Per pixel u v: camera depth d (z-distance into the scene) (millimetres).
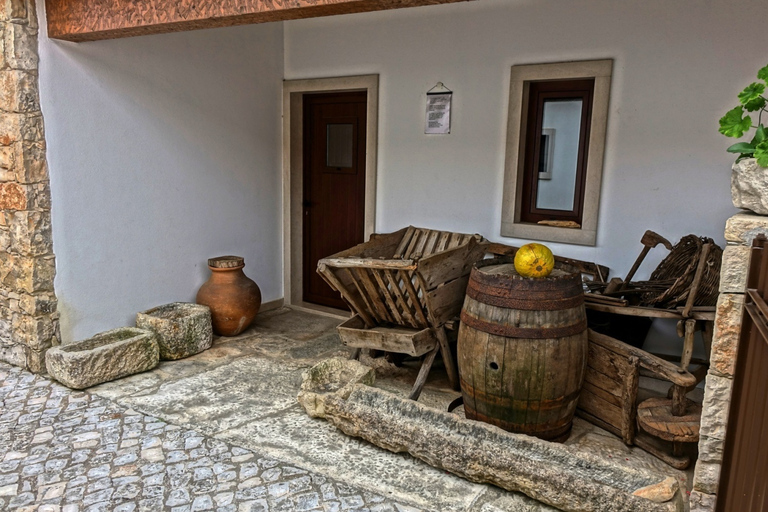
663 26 3613
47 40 3689
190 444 3000
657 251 3818
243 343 4629
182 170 4672
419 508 2494
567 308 2896
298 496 2568
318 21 5141
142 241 4430
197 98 4715
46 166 3764
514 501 2543
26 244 3742
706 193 3621
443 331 3604
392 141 4863
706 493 2115
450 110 4508
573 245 4129
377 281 3490
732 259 1959
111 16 3387
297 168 5648
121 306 4336
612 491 2309
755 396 1632
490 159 4371
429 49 4543
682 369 2855
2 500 2521
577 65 3908
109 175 4145
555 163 4250
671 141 3686
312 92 5395
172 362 4172
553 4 3963
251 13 2842
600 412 3244
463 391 3209
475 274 3098
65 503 2508
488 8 4227
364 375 3414
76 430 3131
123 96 4172
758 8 3332
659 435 2783
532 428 3006
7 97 3623
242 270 4977
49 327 3877
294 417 3320
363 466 2812
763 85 1957
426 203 4758
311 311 5594
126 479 2686
